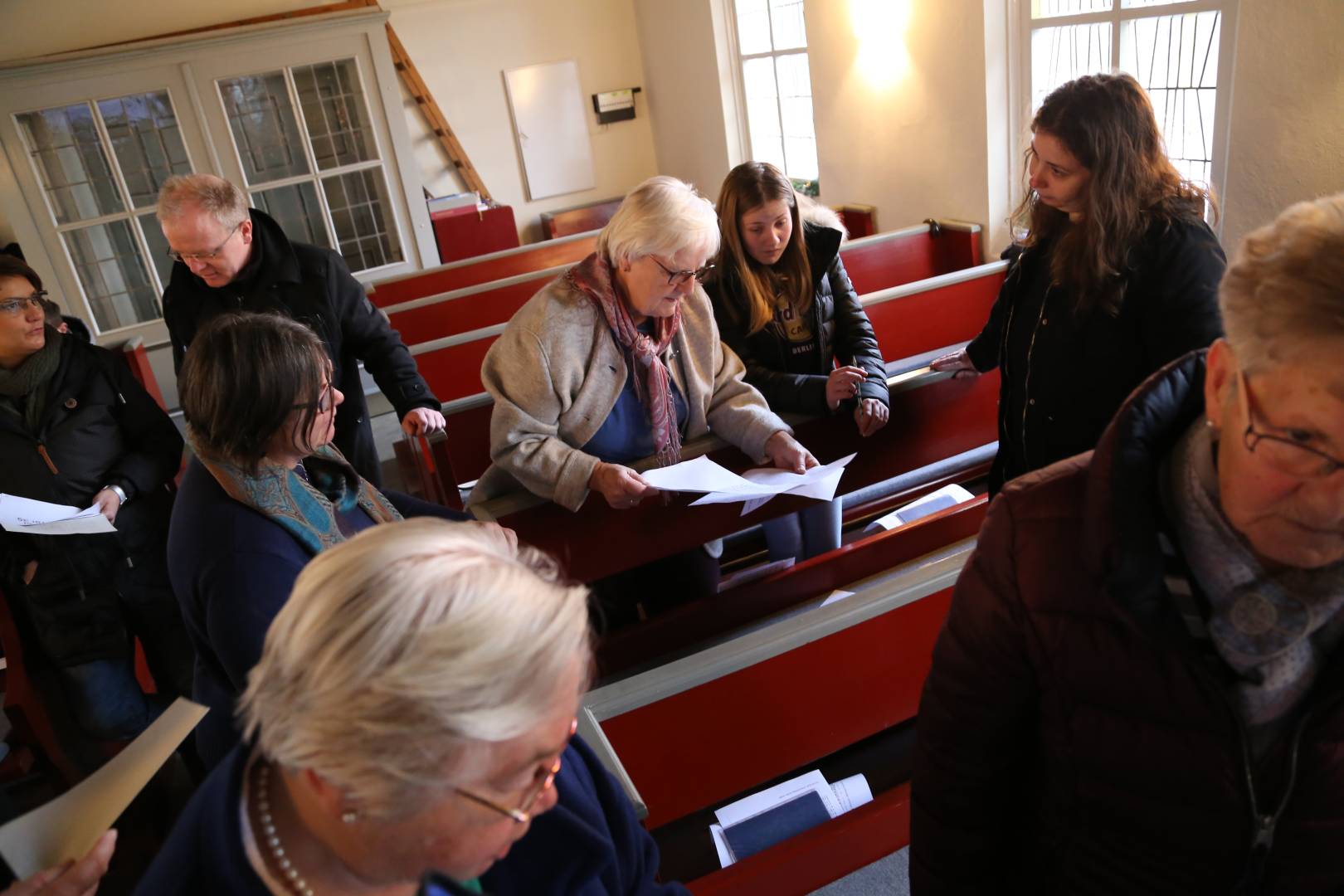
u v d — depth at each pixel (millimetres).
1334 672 714
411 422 2531
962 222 4574
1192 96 3490
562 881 806
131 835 2174
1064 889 938
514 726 569
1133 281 1632
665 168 7594
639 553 2125
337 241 5906
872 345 2426
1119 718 799
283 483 1244
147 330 5621
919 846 997
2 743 2574
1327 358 583
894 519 2660
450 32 6855
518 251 4809
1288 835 785
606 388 1885
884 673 1637
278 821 665
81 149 5289
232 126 5508
